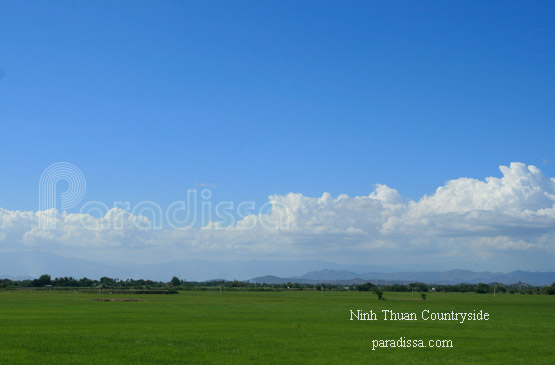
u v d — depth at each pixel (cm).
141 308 10075
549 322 7938
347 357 4334
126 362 3947
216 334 5644
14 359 3978
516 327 6994
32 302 12050
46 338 5100
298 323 7112
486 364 4116
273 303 13012
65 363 3862
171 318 7619
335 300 15750
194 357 4191
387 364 4059
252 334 5694
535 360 4312
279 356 4312
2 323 6556
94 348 4531
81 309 9500
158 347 4641
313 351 4603
